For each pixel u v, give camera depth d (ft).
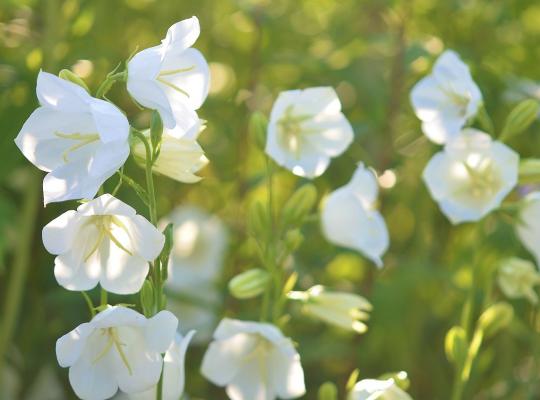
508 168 3.49
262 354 3.39
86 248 3.05
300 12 4.85
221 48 4.73
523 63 4.67
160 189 4.46
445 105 3.57
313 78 4.41
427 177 3.54
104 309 3.06
